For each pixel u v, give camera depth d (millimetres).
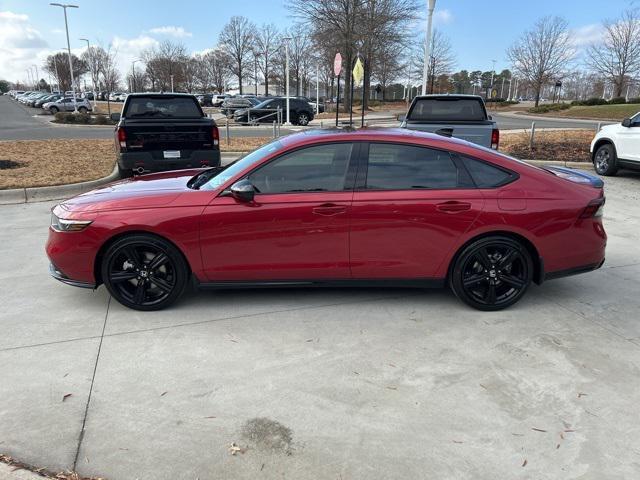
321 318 4203
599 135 11594
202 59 87688
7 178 9703
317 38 39875
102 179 9758
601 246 4383
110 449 2682
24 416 2934
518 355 3643
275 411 2994
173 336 3885
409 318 4219
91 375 3348
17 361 3508
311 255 4188
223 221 4082
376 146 4180
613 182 10820
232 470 2539
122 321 4141
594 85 63500
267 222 4090
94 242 4121
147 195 4211
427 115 9789
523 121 33344
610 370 3459
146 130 8797
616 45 46219
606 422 2926
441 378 3346
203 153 9102
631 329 4059
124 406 3033
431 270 4277
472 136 9156
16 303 4484
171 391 3182
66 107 46719
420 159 4203
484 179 4211
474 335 3936
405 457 2633
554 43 52531
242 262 4188
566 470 2559
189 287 4832
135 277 4250
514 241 4238
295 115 28641
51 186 9023
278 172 4164
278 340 3832
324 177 4160
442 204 4117
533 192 4203
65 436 2775
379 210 4102
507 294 4387
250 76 75938
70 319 4172
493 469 2561
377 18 37719
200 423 2887
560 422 2924
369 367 3471
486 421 2924
